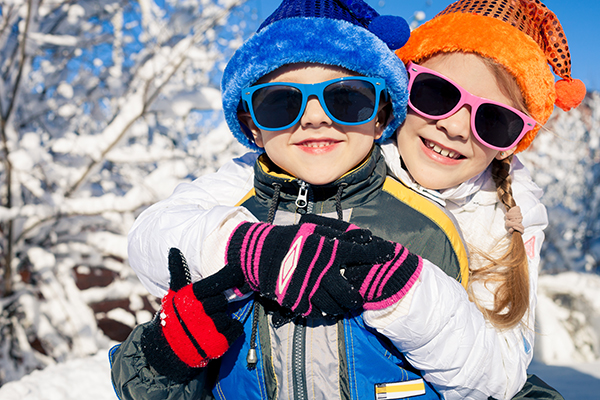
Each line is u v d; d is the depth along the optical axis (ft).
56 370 7.25
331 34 3.61
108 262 16.53
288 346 3.46
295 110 3.63
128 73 16.98
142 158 15.03
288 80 3.72
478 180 4.54
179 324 3.11
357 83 3.60
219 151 17.21
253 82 3.83
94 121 17.52
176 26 16.63
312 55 3.58
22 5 14.40
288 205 4.00
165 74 14.47
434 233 3.73
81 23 16.58
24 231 14.48
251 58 3.74
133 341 3.63
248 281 3.10
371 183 3.93
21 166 12.96
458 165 4.04
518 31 4.07
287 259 2.98
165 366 3.21
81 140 13.99
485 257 4.14
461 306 3.25
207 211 3.52
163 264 3.51
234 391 3.67
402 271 3.04
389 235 3.70
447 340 3.19
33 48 14.32
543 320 15.03
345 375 3.41
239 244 3.12
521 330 3.82
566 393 10.18
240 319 3.65
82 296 15.78
